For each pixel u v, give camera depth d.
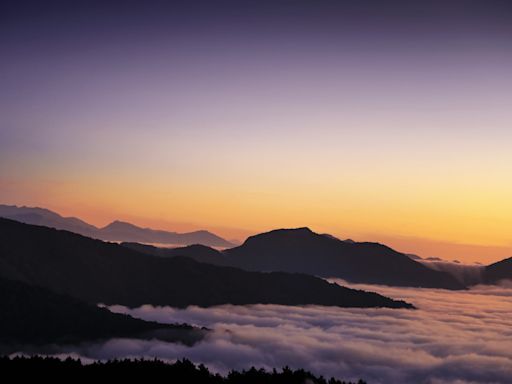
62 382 82.00
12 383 80.56
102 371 87.50
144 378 86.00
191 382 86.38
